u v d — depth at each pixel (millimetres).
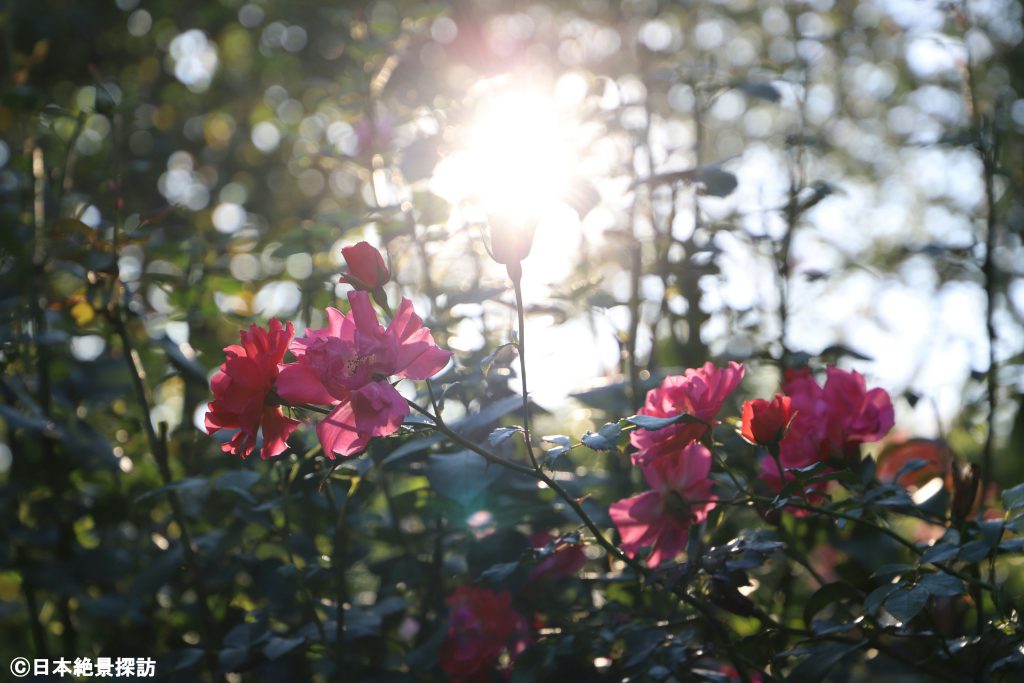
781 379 1265
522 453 1183
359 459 1055
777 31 2289
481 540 1104
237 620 1253
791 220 1283
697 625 1154
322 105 1448
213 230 1522
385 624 1207
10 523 1290
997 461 1409
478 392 1175
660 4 1929
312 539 1181
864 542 1209
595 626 1088
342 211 1257
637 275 1266
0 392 1286
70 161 1368
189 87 2549
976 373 1213
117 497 1317
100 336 1330
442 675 1140
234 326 1362
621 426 950
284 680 1136
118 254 1192
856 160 2777
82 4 2250
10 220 1229
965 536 1011
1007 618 984
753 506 1032
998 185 1703
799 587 1357
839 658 1008
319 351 923
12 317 1268
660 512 1023
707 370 1000
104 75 2301
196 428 1334
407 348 939
